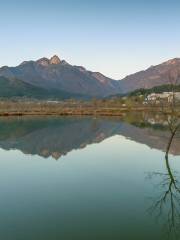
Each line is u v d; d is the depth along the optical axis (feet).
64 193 109.70
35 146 210.18
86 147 207.62
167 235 77.05
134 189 113.91
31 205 97.86
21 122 389.19
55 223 83.92
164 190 112.57
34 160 165.37
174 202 100.01
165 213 90.89
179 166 148.87
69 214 90.17
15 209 94.38
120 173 137.49
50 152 188.44
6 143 222.48
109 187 116.78
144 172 138.51
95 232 78.69
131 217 87.97
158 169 143.54
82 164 156.04
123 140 239.50
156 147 204.64
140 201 101.24
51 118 459.32
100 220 86.07
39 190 113.19
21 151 191.21
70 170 143.84
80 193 109.60
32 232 78.48
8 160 165.48
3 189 114.52
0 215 89.71
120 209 94.12
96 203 99.66
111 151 191.93
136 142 228.22
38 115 521.24
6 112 541.75
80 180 126.52
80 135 269.64
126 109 611.06
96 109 622.54
